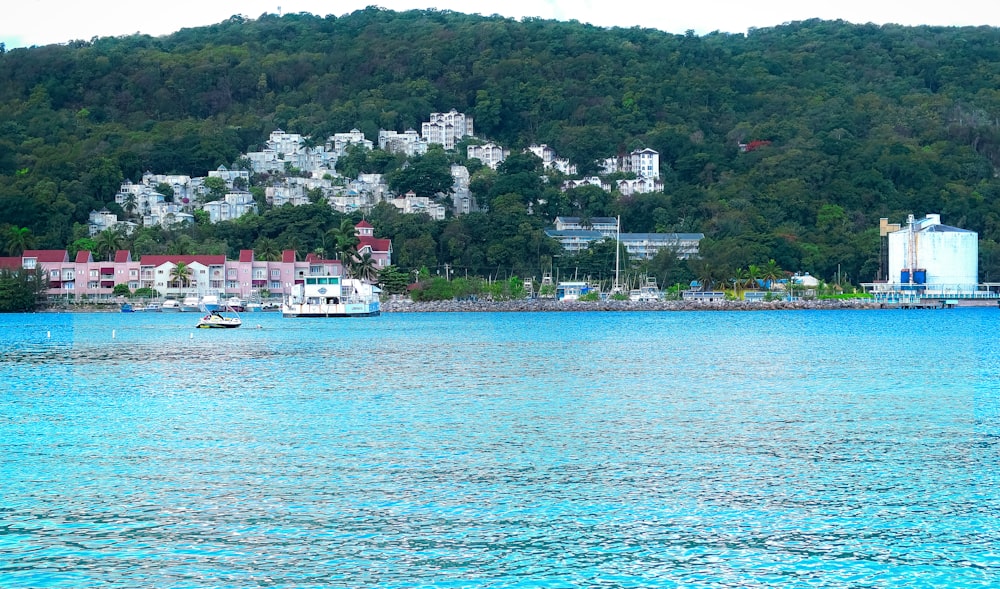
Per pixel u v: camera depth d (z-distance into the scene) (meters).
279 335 192.25
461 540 49.53
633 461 64.94
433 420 80.31
